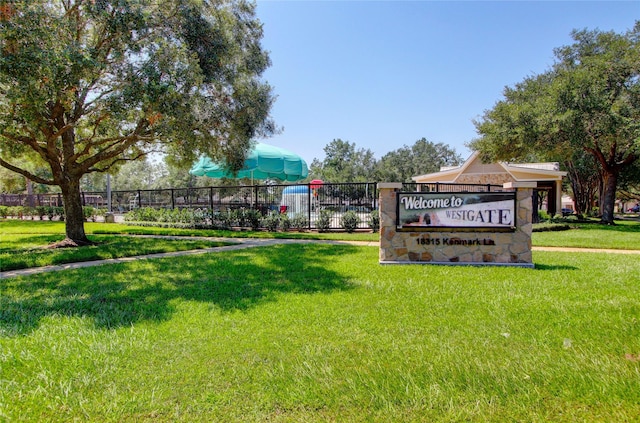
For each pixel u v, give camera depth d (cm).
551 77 2106
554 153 1831
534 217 1722
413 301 449
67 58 686
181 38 930
